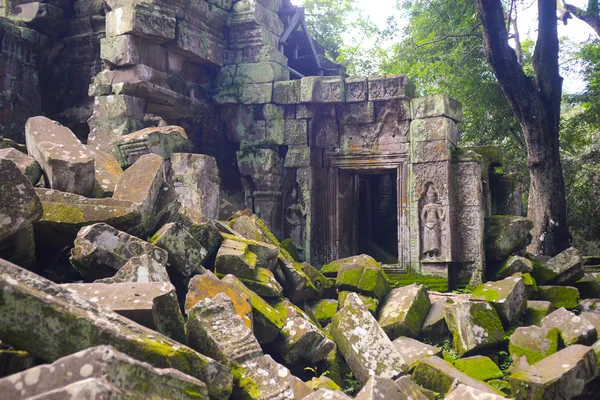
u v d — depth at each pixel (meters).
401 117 11.96
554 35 14.99
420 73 19.11
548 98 14.88
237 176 12.86
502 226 11.27
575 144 22.66
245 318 5.87
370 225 15.21
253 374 4.94
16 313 3.69
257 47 12.85
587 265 13.42
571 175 23.16
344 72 18.84
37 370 3.14
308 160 12.45
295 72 15.16
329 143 12.55
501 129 20.12
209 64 12.74
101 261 5.69
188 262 6.51
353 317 7.02
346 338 6.85
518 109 14.32
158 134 9.55
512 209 13.07
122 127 10.80
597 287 9.98
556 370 6.26
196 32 12.15
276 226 12.47
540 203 14.84
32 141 6.91
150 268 5.47
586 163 23.36
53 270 6.42
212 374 4.40
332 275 9.91
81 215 6.13
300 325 6.63
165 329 4.93
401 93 11.94
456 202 11.36
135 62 10.95
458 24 19.28
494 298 8.12
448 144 11.40
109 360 3.13
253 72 12.76
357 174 13.02
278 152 12.73
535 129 14.42
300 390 4.86
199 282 5.91
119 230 6.22
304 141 12.53
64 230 6.20
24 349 3.73
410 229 11.55
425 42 19.94
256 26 12.84
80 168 6.45
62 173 6.43
